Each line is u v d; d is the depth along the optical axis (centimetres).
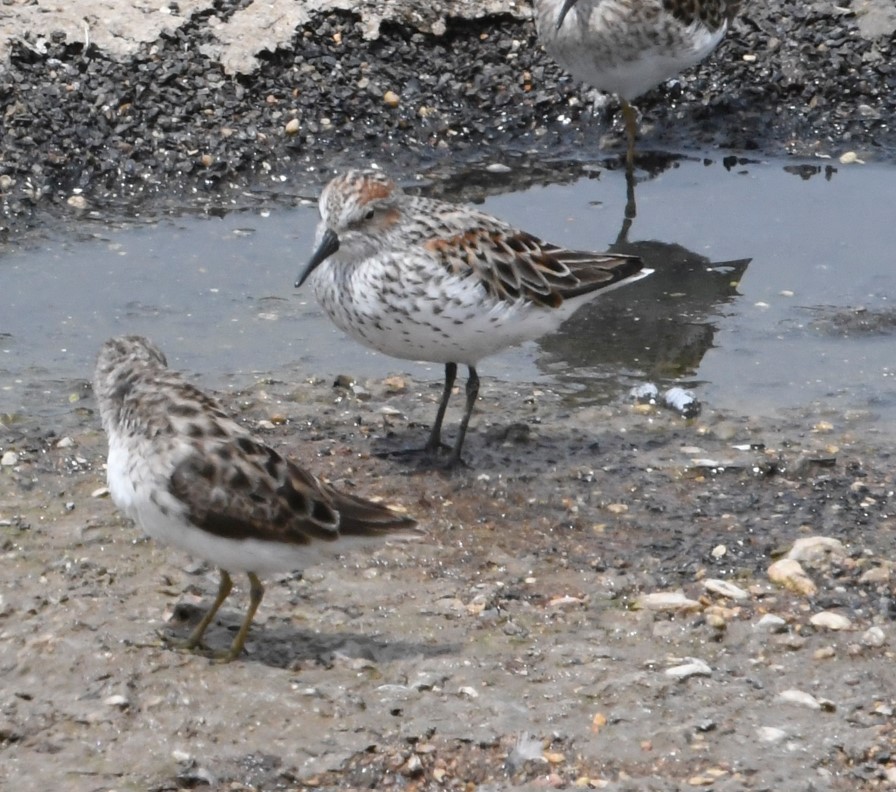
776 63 2072
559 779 877
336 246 1209
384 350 1272
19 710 912
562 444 1330
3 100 1836
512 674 975
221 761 876
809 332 1543
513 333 1261
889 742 913
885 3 2112
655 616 1052
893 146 1977
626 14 1830
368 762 883
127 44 1927
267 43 1964
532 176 1903
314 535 918
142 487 909
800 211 1819
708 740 912
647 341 1530
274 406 1370
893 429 1366
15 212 1722
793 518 1211
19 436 1285
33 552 1108
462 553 1141
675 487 1261
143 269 1628
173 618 1019
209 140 1856
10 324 1495
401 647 1002
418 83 1998
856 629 1041
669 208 1825
